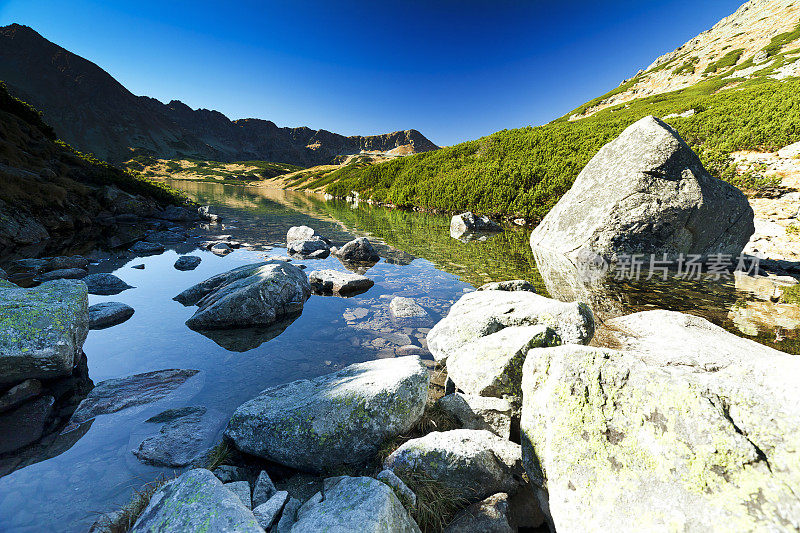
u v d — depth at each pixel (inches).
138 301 411.8
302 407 184.9
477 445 168.1
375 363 245.8
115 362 274.4
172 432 196.5
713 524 99.3
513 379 211.5
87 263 572.1
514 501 155.6
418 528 135.0
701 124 1450.5
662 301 404.2
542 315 259.4
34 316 243.0
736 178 940.6
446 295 461.4
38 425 198.8
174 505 125.7
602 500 119.2
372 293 469.7
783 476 99.2
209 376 259.3
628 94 4281.5
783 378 124.8
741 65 3284.9
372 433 179.8
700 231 561.0
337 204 2438.5
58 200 877.2
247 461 181.0
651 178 574.9
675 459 115.3
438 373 275.3
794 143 1012.5
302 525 123.7
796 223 684.1
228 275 449.4
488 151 2315.5
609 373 141.5
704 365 238.2
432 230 1146.0
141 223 1093.1
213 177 7337.6
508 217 1405.0
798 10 3828.7
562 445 135.7
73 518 140.0
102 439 189.9
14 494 150.8
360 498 130.3
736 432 111.4
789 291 433.7
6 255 605.9
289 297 400.5
